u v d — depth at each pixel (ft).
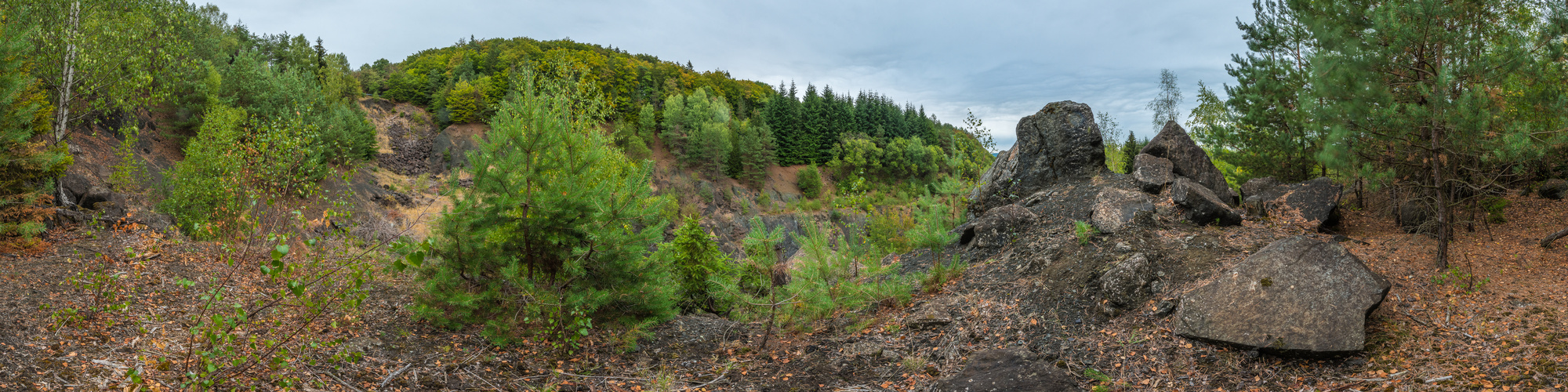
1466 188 30.73
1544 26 25.75
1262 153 46.37
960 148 49.37
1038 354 22.09
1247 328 20.59
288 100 128.47
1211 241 29.04
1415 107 24.94
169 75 64.59
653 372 21.33
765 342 24.22
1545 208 33.83
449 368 19.38
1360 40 28.22
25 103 29.27
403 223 37.91
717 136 259.80
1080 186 39.60
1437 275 24.88
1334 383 18.30
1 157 26.61
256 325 19.88
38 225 26.78
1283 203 34.73
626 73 354.13
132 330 18.11
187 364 14.12
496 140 21.49
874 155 313.73
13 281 21.52
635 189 22.63
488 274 23.70
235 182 33.94
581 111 44.42
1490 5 27.84
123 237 31.14
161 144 93.66
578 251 22.25
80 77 54.90
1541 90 24.36
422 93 261.03
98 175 60.39
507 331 21.67
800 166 323.16
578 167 23.16
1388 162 29.50
